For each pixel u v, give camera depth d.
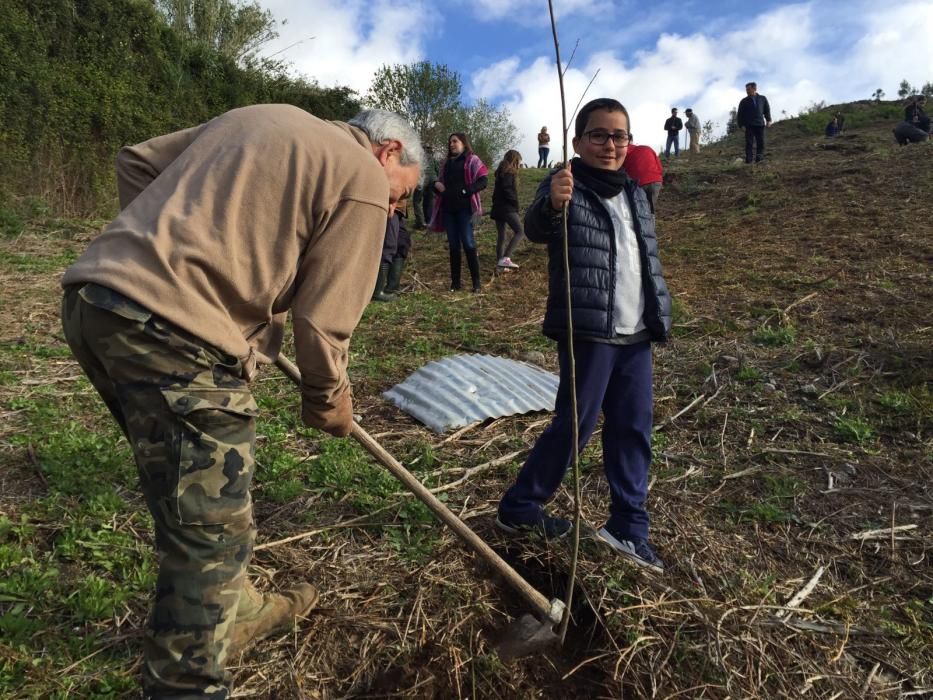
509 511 2.72
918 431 3.69
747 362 4.69
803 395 4.22
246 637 2.15
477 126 25.61
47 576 2.37
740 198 10.81
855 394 4.14
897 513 3.05
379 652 2.21
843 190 10.09
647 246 2.58
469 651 2.26
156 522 1.57
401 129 1.99
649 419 2.64
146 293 1.49
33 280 6.68
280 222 1.63
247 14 16.86
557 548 2.68
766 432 3.82
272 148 1.64
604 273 2.46
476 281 7.56
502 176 8.42
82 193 10.43
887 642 2.37
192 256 1.52
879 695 2.17
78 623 2.21
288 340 5.53
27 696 1.91
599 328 2.45
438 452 3.59
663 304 2.57
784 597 2.56
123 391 1.53
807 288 6.24
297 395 4.26
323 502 3.04
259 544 2.68
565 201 2.18
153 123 11.27
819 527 2.97
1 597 2.24
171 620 1.54
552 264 2.55
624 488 2.65
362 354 5.21
